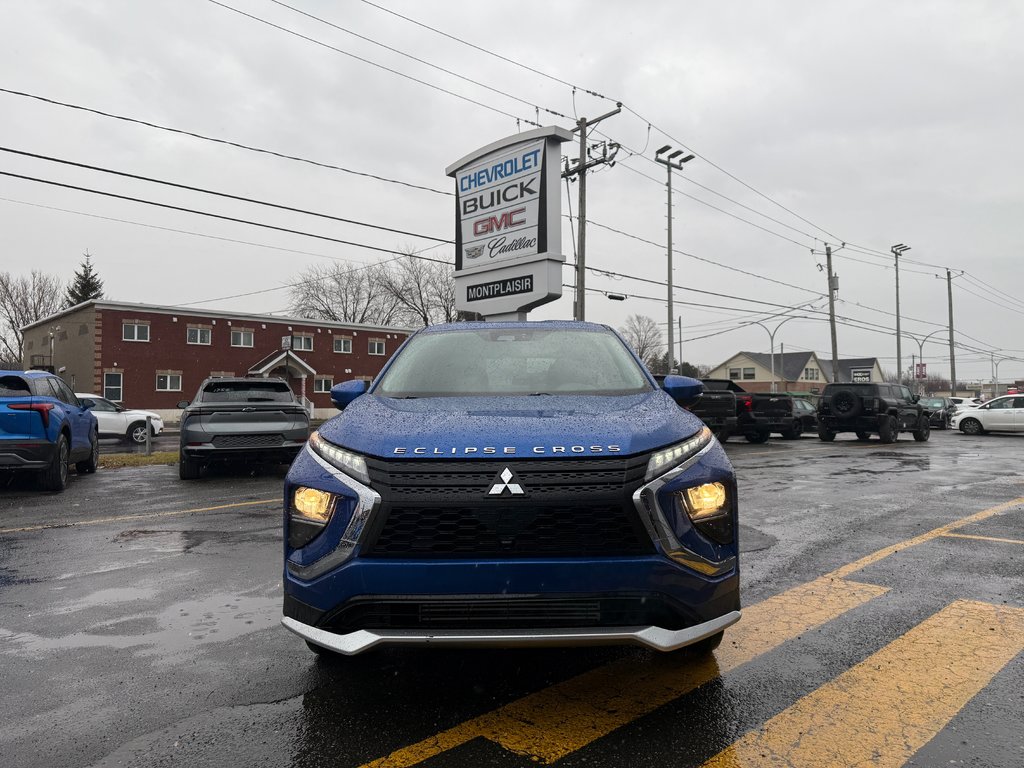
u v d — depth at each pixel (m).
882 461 14.23
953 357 57.09
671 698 2.93
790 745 2.53
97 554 5.59
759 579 4.86
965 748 2.49
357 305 66.62
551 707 2.86
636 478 2.59
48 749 2.53
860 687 3.04
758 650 3.49
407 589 2.50
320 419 43.19
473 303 17.72
